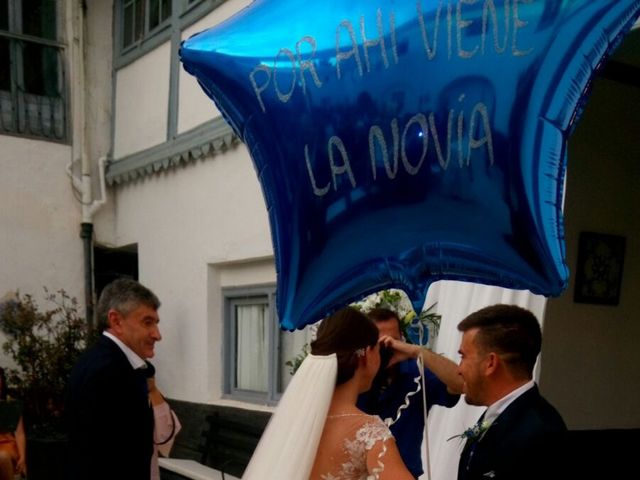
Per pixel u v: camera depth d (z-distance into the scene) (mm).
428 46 1551
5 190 7043
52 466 5887
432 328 3238
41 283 7195
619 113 3641
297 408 1824
